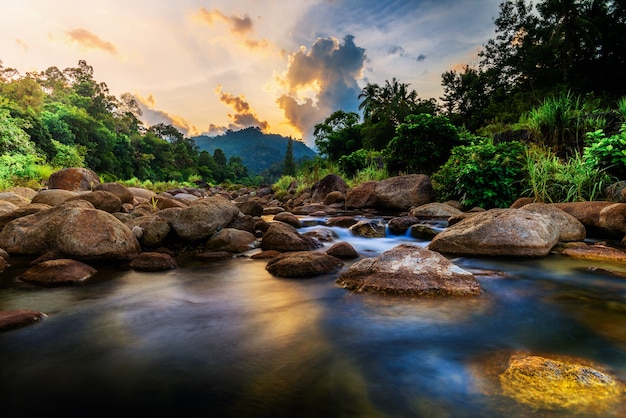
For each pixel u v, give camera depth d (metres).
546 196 6.77
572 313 2.80
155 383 1.94
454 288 3.23
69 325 2.74
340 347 2.32
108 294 3.48
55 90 60.94
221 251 5.39
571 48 24.84
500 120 18.66
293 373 2.02
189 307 3.14
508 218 4.75
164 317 2.91
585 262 4.25
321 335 2.51
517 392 1.74
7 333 2.56
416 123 11.48
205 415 1.67
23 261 4.57
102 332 2.61
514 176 7.93
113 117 70.38
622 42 22.80
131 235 5.03
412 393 1.79
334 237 6.64
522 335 2.43
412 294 3.21
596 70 24.53
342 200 12.42
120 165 56.06
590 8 25.41
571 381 1.78
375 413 1.65
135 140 71.94
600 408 1.60
